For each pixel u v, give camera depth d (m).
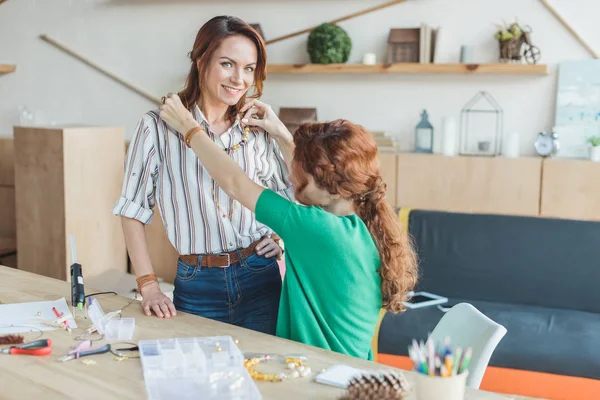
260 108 2.20
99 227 4.20
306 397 1.44
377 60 4.13
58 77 4.80
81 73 4.73
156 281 2.11
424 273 3.83
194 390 1.44
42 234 4.07
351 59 4.19
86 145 4.06
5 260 4.50
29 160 4.05
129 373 1.55
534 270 3.66
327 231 1.72
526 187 3.74
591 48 3.76
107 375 1.54
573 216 3.68
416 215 3.85
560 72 3.82
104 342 1.74
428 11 4.01
